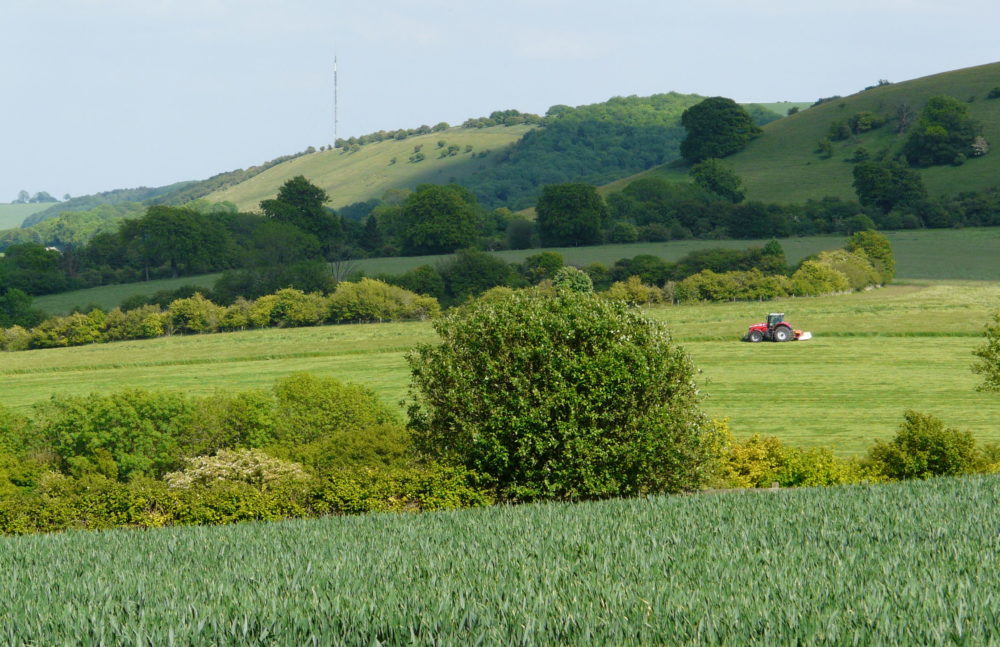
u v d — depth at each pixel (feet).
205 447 463.42
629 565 159.02
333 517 271.08
